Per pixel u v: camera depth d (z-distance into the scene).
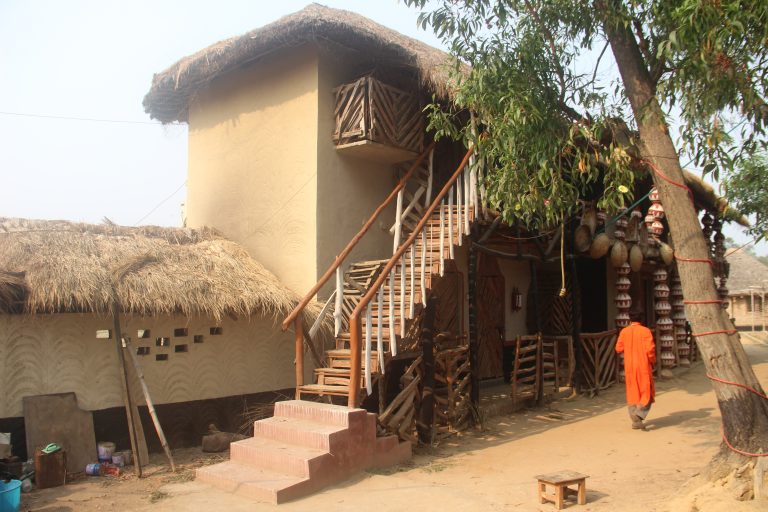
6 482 5.76
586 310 14.65
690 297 5.50
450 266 11.22
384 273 7.58
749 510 4.63
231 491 6.02
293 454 6.12
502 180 7.04
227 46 10.02
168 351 8.25
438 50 11.21
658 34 6.21
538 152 6.86
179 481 6.60
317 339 9.00
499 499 5.67
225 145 11.27
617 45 6.19
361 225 10.15
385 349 8.51
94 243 8.30
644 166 6.92
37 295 6.95
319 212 9.54
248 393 8.93
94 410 7.57
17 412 7.07
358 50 9.71
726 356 5.30
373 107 9.41
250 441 6.79
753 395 5.21
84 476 6.91
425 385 8.21
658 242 13.42
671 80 5.68
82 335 7.61
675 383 12.98
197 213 11.77
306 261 9.58
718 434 8.30
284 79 10.22
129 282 7.54
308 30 9.14
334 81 9.94
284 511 5.40
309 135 9.71
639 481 6.20
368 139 9.34
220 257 8.98
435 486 6.11
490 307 12.48
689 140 5.80
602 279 14.48
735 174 8.99
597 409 10.52
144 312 7.53
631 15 6.03
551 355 11.38
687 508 4.96
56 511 5.65
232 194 11.02
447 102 10.16
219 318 7.91
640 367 8.84
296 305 8.54
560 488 5.35
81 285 7.18
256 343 9.08
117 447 7.73
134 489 6.37
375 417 6.84
